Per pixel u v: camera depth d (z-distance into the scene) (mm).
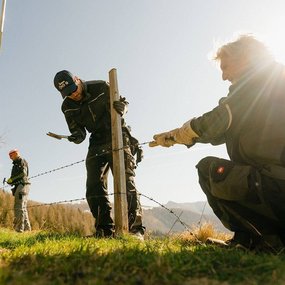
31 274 1736
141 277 1680
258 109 2326
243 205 2465
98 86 5055
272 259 1894
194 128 2668
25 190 9047
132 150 5172
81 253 2152
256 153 2305
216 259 2033
